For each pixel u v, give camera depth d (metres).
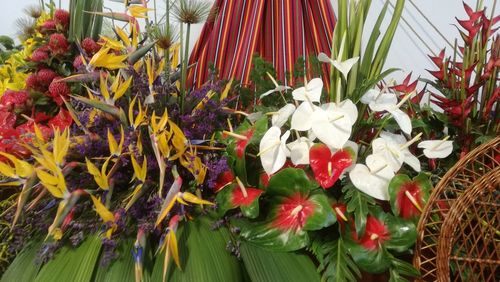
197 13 0.87
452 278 0.77
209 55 1.20
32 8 1.27
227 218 0.82
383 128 0.91
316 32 1.18
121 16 0.89
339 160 0.78
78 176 0.81
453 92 0.90
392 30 0.90
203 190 0.87
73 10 1.06
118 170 0.81
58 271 0.74
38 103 1.02
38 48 1.06
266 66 1.00
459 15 1.19
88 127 0.84
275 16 1.20
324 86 1.05
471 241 0.77
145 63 0.89
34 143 0.82
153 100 0.81
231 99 0.95
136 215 0.79
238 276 0.75
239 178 0.84
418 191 0.79
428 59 1.22
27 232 0.84
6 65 1.22
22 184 0.76
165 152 0.79
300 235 0.77
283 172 0.79
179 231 0.79
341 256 0.75
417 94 1.01
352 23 0.89
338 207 0.80
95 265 0.75
